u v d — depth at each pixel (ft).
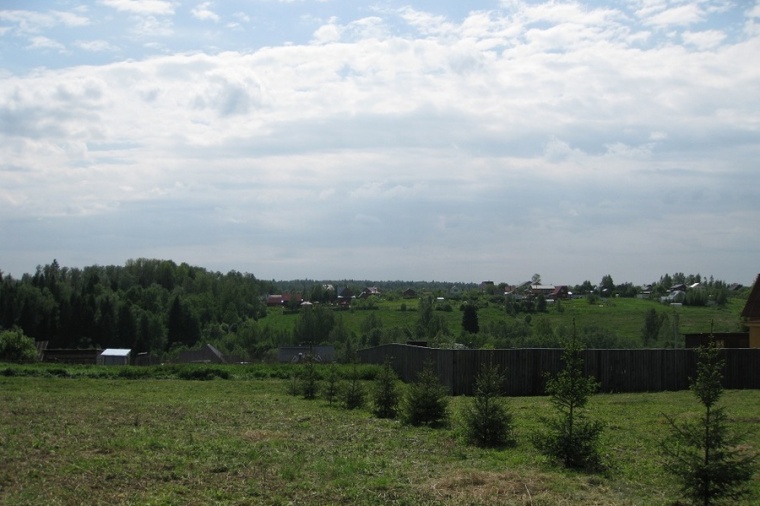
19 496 35.55
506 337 239.91
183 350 280.31
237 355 261.24
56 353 220.64
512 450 51.19
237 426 61.72
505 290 479.00
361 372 122.83
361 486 39.40
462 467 44.93
